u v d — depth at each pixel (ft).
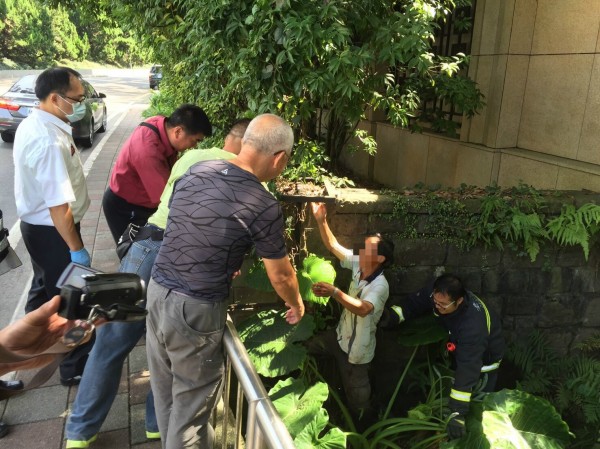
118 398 9.61
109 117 55.01
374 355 12.24
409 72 15.17
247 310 11.84
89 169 29.04
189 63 14.73
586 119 14.32
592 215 11.69
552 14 15.30
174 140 9.76
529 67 16.26
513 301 12.65
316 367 11.66
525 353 12.71
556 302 12.81
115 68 172.45
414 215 11.77
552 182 14.67
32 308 10.04
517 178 15.94
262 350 10.46
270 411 5.01
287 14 9.43
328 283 10.23
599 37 13.78
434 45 20.58
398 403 12.43
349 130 15.83
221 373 6.83
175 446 6.68
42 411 9.12
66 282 4.72
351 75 10.01
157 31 17.63
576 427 12.26
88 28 157.58
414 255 11.99
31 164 8.45
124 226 11.06
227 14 10.13
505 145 16.79
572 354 13.23
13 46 128.16
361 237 11.73
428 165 19.84
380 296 10.51
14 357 3.51
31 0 129.29
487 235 11.91
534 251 11.89
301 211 11.35
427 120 17.08
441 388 11.55
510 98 16.42
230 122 14.17
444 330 11.54
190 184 6.51
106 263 15.47
